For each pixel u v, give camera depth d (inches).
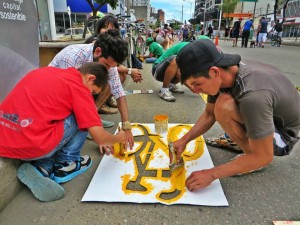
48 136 53.9
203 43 46.5
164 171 66.9
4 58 76.3
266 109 46.4
